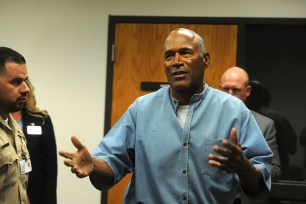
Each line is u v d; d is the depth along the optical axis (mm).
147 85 3943
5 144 2100
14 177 2127
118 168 1796
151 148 1737
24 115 2914
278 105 3883
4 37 4121
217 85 3863
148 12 3979
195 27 3914
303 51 3881
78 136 4039
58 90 4078
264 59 3930
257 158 1719
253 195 1722
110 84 4000
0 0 4137
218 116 1760
